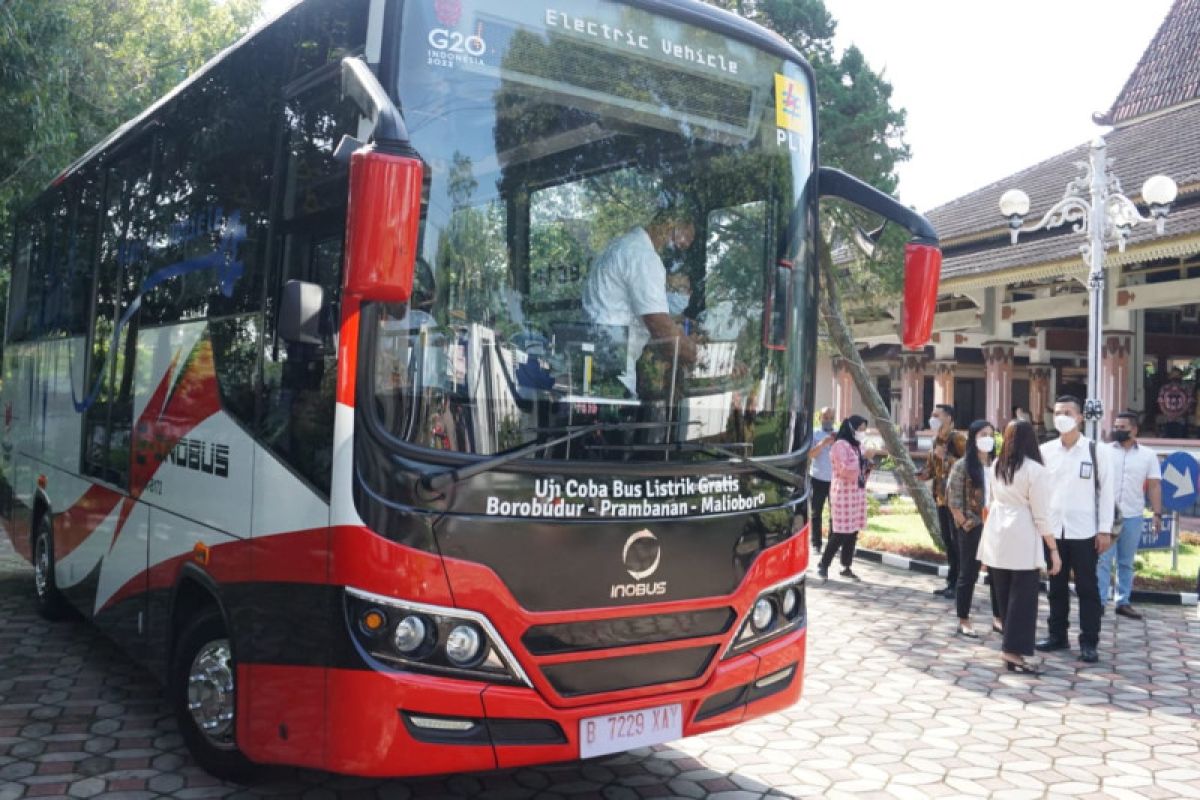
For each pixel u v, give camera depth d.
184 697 4.93
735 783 5.01
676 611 4.13
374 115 3.37
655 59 4.46
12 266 9.48
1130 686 7.07
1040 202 21.94
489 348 3.88
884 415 13.15
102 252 6.66
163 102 5.86
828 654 7.80
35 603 8.65
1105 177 10.92
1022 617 7.31
